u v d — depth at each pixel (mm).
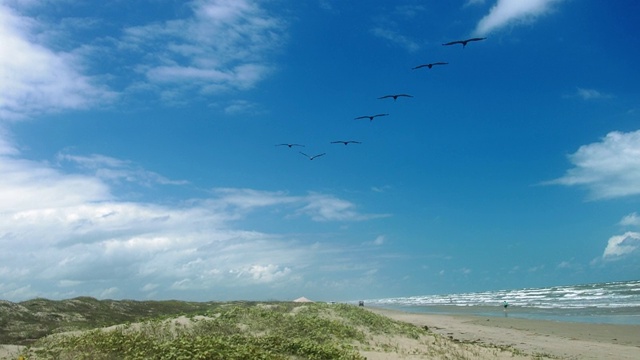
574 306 55406
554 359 22734
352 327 24734
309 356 18047
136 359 15445
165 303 38812
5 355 17750
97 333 18688
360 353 20266
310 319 24109
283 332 21797
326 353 18500
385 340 23734
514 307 60469
